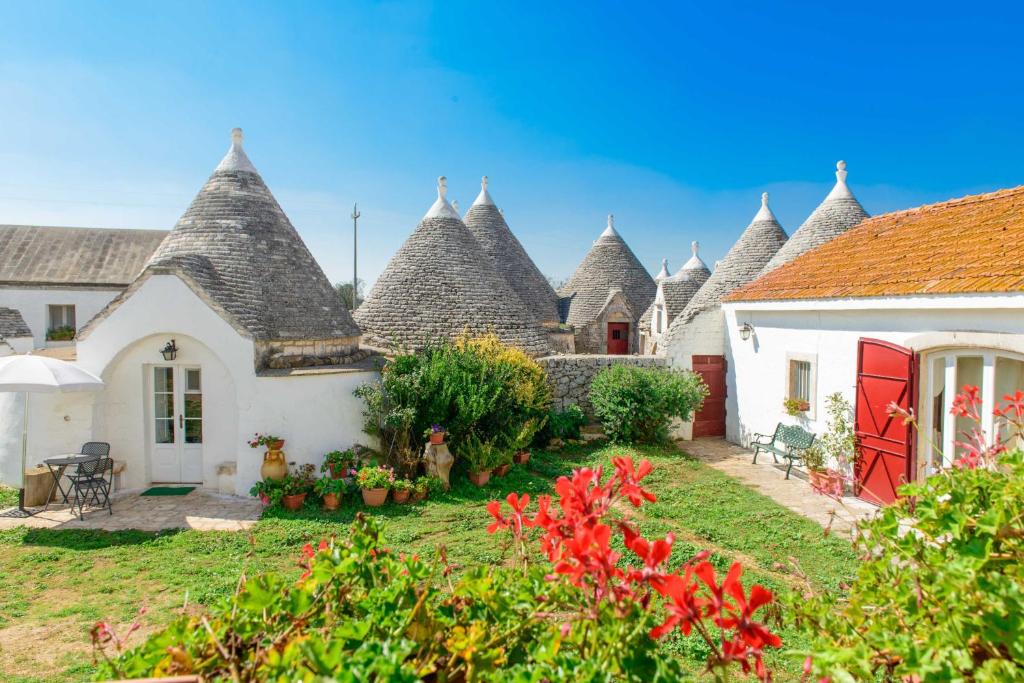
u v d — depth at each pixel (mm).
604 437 14664
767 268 18203
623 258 26906
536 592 2574
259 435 10234
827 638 2492
